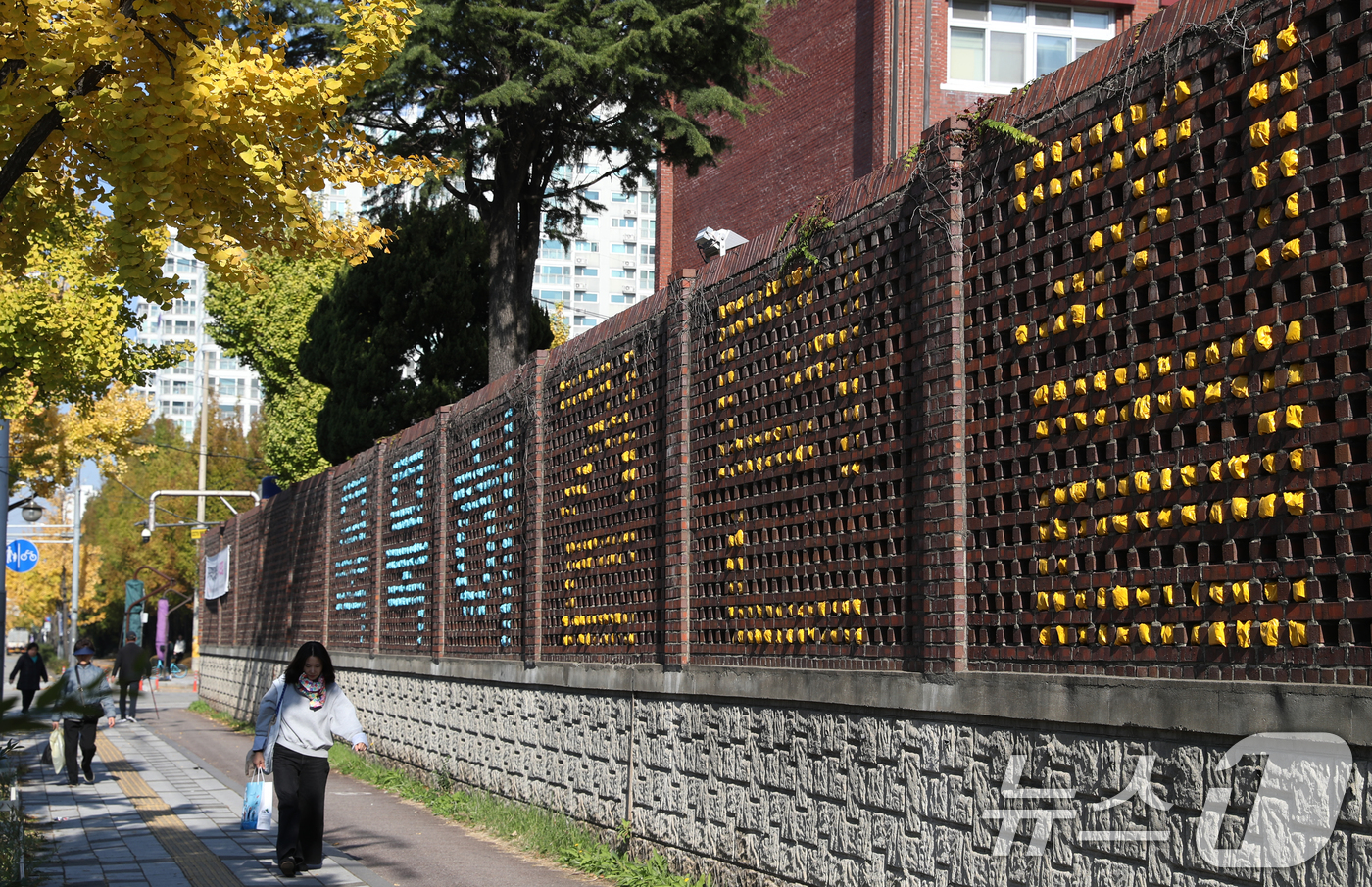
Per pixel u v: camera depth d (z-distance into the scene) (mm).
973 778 5996
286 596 23594
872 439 7066
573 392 11531
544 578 12023
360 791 15570
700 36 17828
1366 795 3961
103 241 6582
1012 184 6051
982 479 6137
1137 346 5184
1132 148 5277
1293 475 4422
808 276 7812
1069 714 5301
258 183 6625
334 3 16719
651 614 9766
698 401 9133
